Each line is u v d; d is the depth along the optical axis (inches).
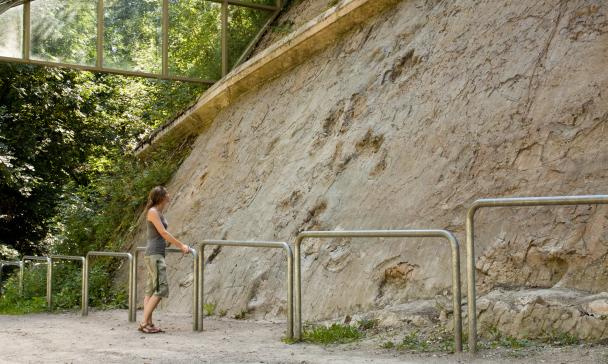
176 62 622.2
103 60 592.1
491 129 313.0
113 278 565.0
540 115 295.4
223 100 602.9
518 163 291.0
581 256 243.8
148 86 971.9
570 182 265.9
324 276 337.1
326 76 472.1
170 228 525.0
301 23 595.8
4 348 277.1
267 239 397.1
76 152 934.4
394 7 454.3
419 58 390.6
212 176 527.5
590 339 213.2
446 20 392.8
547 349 212.1
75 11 585.6
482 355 213.8
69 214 679.7
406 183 335.6
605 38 294.5
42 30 572.4
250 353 245.8
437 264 290.4
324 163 401.1
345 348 249.8
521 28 337.1
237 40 643.5
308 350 249.3
